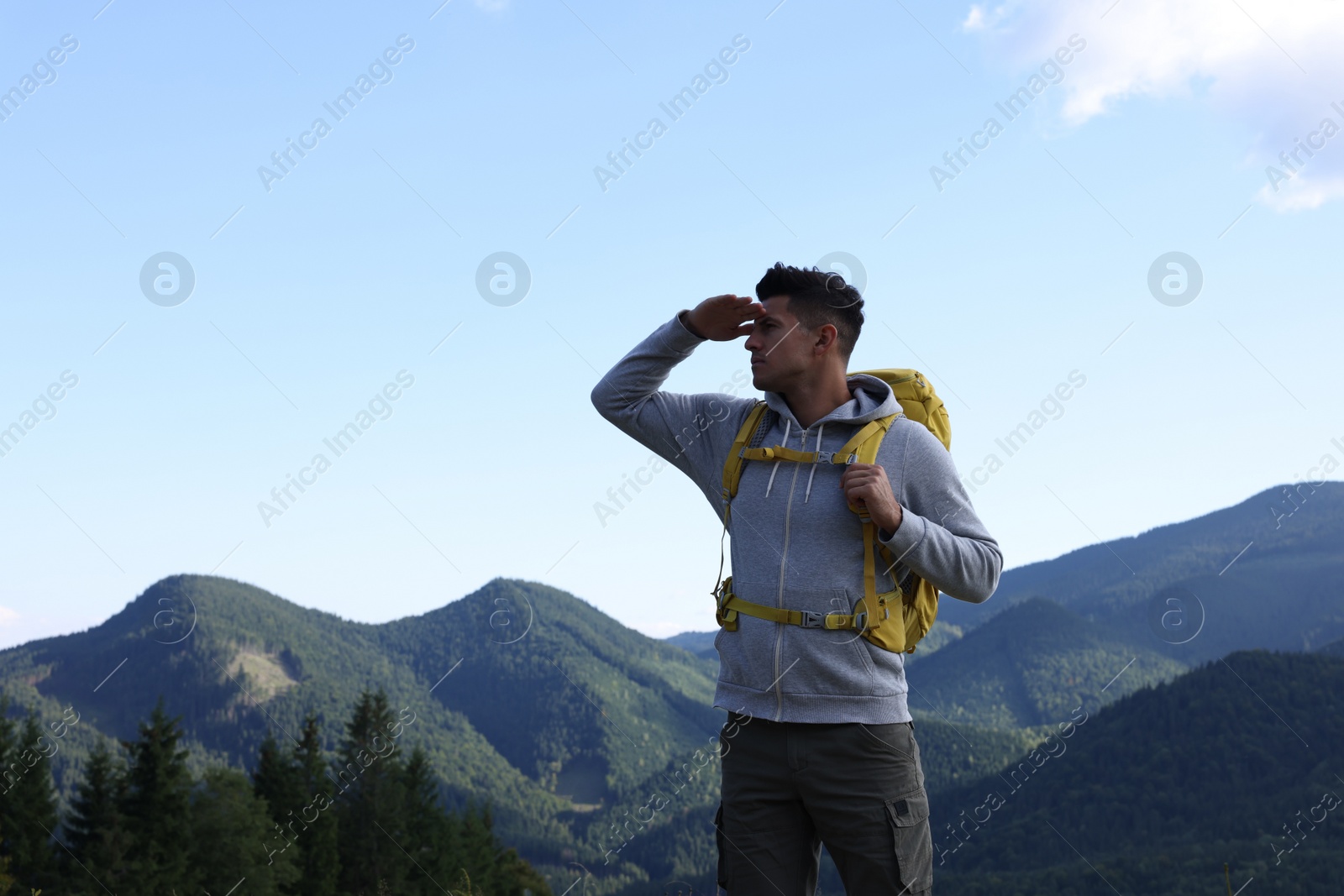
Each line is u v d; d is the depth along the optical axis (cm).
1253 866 7562
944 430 265
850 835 223
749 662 234
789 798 232
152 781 3136
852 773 223
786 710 228
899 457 239
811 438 245
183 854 3000
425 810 3694
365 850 3347
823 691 225
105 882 2827
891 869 221
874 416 241
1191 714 11631
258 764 3759
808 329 246
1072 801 10219
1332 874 7138
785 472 241
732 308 255
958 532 238
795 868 233
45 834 2870
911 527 218
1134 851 8906
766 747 232
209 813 3136
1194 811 9875
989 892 7981
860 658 225
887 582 231
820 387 250
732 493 249
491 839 3866
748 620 235
